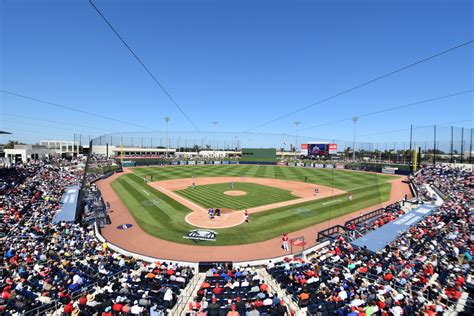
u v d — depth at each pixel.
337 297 11.17
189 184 46.12
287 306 11.42
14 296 11.13
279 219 25.08
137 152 99.25
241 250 18.03
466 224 20.61
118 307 10.45
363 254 16.06
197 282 13.56
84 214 26.00
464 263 14.58
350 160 87.38
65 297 11.21
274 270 14.36
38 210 23.94
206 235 20.45
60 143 124.44
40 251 16.00
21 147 90.50
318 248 18.03
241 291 12.20
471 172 45.66
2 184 32.06
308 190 41.44
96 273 13.73
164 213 26.84
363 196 37.12
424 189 38.34
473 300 11.12
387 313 10.16
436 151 61.47
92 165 49.91
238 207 29.66
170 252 17.58
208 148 121.50
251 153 97.75
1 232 18.80
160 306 10.92
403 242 17.05
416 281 12.54
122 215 26.16
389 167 67.50
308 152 97.75
